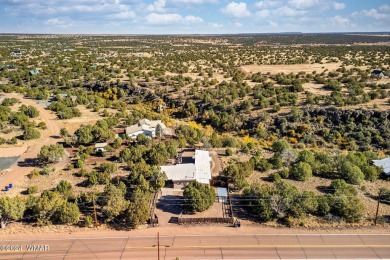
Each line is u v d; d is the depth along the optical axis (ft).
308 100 287.89
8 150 224.33
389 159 187.01
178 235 131.85
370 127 248.11
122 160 197.98
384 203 150.71
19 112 292.61
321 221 139.13
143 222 137.80
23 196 162.61
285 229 134.72
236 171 167.84
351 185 166.30
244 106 297.94
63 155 202.39
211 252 121.90
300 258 118.21
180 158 196.85
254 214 144.97
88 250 124.06
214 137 233.96
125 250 123.85
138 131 241.55
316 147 238.68
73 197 153.79
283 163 191.01
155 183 161.89
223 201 152.56
